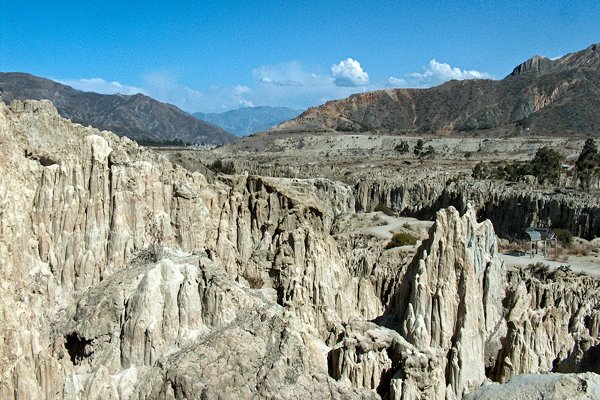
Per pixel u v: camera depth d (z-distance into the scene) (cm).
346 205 18138
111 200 6134
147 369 5159
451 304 5909
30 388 4225
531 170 19675
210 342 5128
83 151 6106
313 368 5084
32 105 6306
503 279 7550
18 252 5034
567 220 14050
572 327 6712
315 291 6775
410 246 11900
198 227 6912
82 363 5300
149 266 5816
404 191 18562
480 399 5178
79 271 5816
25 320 4441
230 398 4769
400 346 5394
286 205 8156
